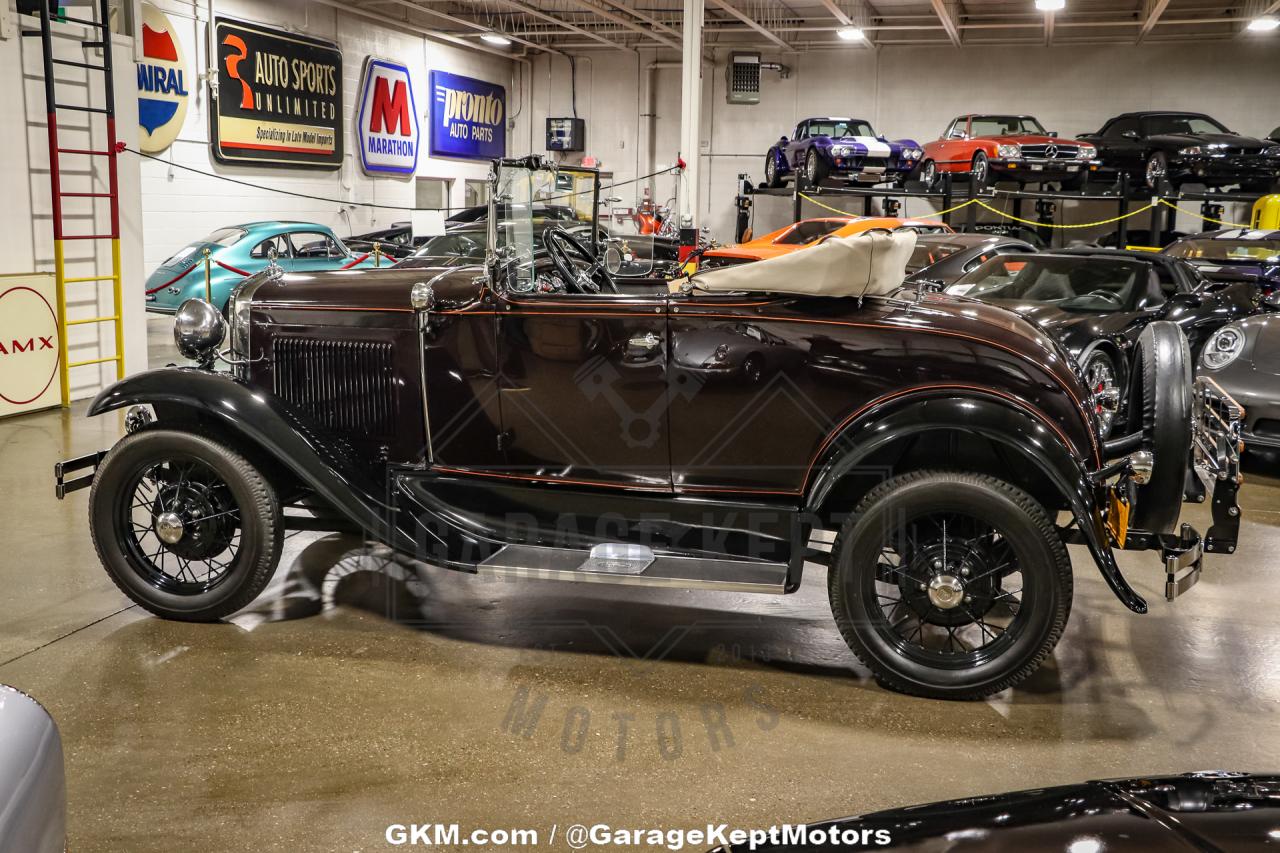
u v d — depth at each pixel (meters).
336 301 3.78
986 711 3.16
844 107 22.23
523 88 23.70
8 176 7.56
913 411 3.18
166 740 2.88
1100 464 3.33
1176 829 1.33
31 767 1.60
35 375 7.70
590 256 4.39
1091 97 20.97
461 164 21.69
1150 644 3.71
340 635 3.69
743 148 22.95
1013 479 3.47
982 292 7.48
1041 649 3.12
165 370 3.68
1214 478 3.39
